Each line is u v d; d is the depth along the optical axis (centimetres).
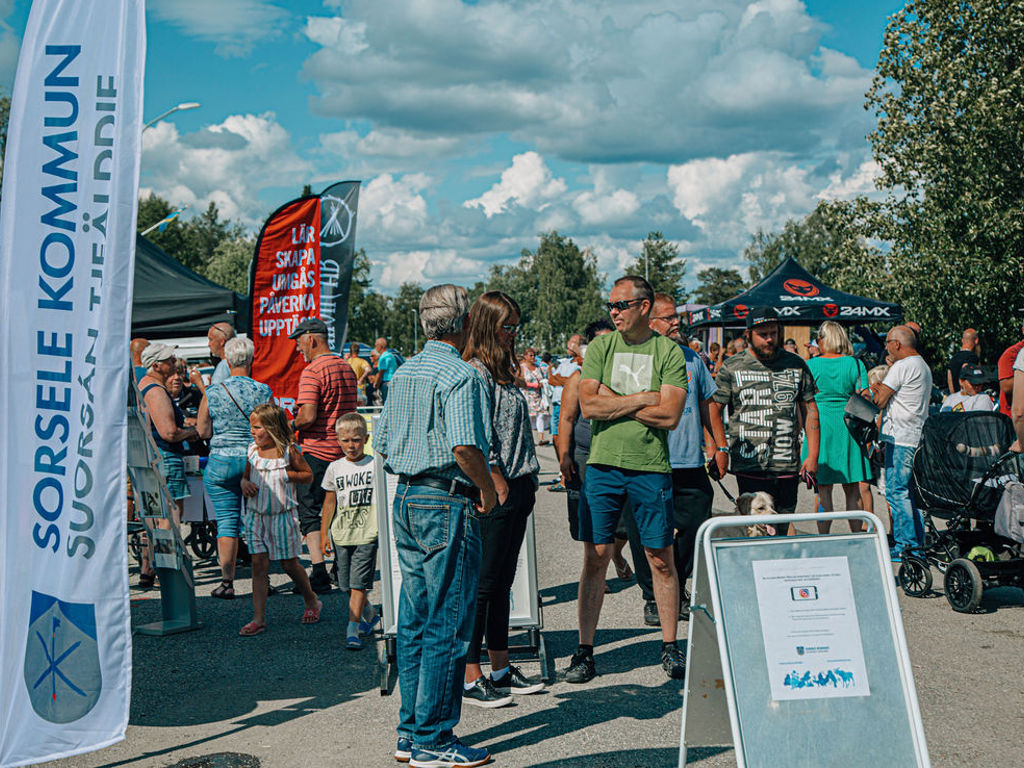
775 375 630
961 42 2153
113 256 407
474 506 421
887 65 2188
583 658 527
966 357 1089
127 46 411
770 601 348
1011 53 2112
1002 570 658
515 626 548
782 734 336
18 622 411
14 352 413
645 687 511
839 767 336
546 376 2133
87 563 407
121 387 409
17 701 406
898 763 339
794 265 1609
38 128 414
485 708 487
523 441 496
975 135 2061
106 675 407
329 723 471
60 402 411
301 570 669
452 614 414
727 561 351
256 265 973
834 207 2288
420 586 422
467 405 407
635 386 514
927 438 692
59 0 416
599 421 524
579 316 10500
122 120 409
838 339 756
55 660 406
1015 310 2014
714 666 373
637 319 520
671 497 522
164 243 8388
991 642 580
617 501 520
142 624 672
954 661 542
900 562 784
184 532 1057
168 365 827
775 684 341
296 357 978
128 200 409
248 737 452
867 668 346
